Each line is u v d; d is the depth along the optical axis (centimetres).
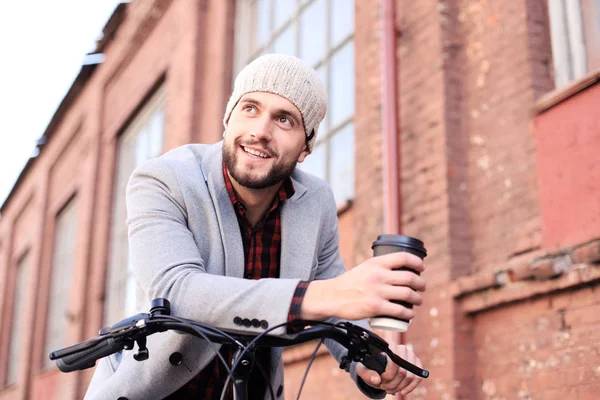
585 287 296
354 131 478
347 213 468
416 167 402
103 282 955
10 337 1502
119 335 133
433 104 397
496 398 334
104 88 1080
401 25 438
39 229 1315
